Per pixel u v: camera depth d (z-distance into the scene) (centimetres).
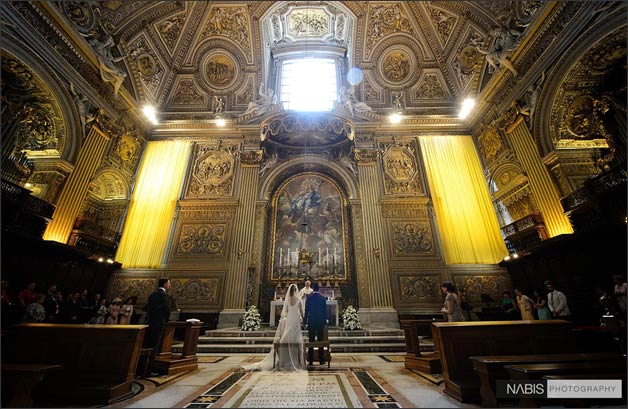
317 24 1555
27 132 859
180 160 1260
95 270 970
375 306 1020
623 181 663
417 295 1035
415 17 1350
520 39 933
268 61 1507
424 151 1274
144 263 1064
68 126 907
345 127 1249
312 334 540
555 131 888
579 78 828
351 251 1191
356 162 1275
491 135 1142
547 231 871
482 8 1100
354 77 1460
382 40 1429
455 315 519
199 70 1416
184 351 504
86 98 963
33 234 786
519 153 988
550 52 859
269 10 1370
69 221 891
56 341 371
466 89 1287
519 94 988
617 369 268
